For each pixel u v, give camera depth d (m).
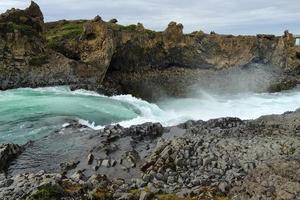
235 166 22.12
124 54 69.12
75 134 29.84
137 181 20.66
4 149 24.55
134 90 66.56
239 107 54.56
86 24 65.38
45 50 58.56
